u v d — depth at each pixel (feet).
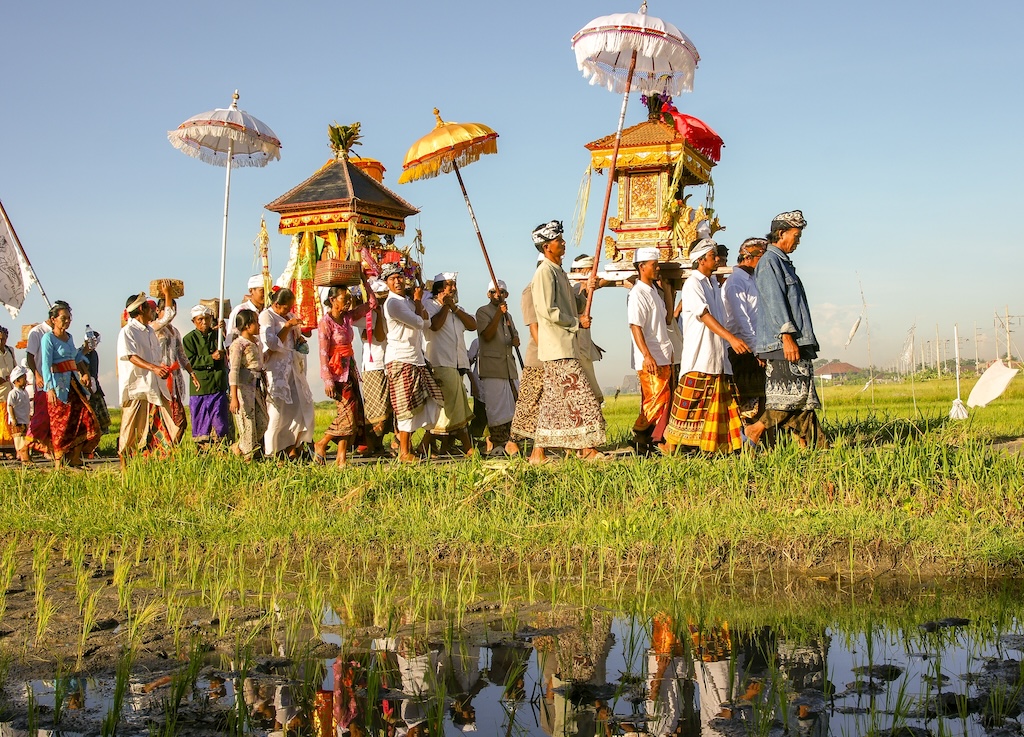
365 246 43.98
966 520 23.00
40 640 16.90
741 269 32.50
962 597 19.27
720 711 13.64
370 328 33.99
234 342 33.35
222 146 43.32
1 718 13.39
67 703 13.98
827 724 13.02
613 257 40.16
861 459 26.09
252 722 13.33
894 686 14.42
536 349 32.53
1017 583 20.13
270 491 27.96
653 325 32.30
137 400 36.45
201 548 24.43
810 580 20.62
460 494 26.99
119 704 13.51
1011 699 13.73
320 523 24.89
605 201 32.30
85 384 38.42
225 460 30.48
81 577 20.52
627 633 17.31
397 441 38.24
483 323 38.99
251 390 33.40
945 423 36.24
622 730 13.07
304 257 43.88
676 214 39.83
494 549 22.94
